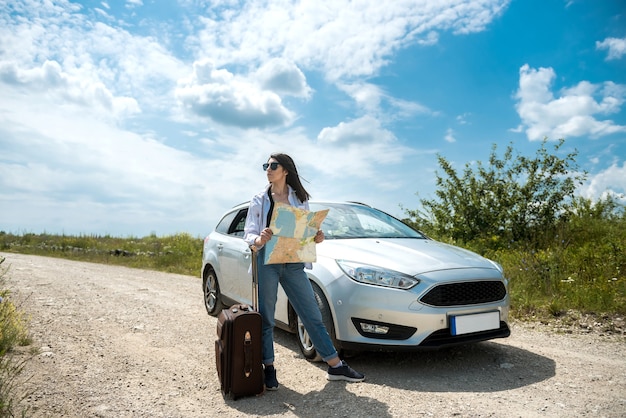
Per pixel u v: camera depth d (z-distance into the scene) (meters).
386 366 4.52
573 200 13.61
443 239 13.20
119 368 4.41
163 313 6.92
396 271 4.26
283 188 4.04
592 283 7.91
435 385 4.01
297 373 4.36
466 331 4.20
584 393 3.80
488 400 3.65
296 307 4.09
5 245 20.72
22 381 3.90
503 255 10.87
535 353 4.98
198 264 14.07
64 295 8.07
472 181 13.90
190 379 4.20
